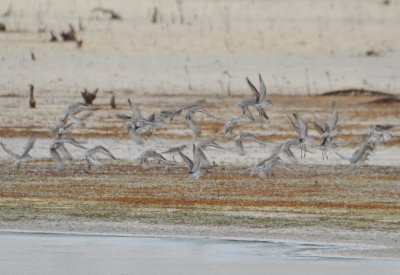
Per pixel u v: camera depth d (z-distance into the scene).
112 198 130.25
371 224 116.56
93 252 103.00
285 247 106.25
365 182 146.62
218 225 115.38
